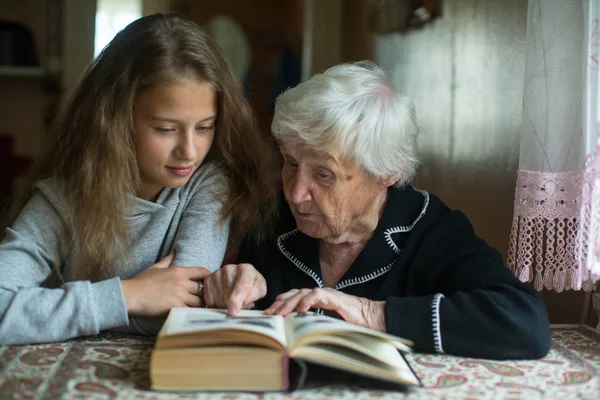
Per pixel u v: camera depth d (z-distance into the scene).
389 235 1.45
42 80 4.22
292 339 1.02
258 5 4.99
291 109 1.29
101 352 1.17
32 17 4.24
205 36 1.41
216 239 1.43
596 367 1.17
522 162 1.54
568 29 1.50
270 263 1.52
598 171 1.46
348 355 1.04
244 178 1.52
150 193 1.46
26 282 1.28
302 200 1.32
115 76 1.33
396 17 3.21
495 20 2.40
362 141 1.28
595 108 1.45
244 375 0.99
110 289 1.23
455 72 2.61
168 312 1.25
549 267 1.50
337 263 1.50
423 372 1.11
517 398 1.00
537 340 1.19
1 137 4.04
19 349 1.16
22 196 1.54
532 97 1.53
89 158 1.36
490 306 1.20
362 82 1.31
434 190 2.72
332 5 4.55
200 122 1.34
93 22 4.29
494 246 2.37
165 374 0.98
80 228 1.37
